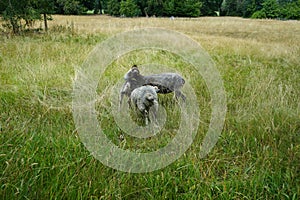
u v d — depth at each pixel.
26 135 3.42
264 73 6.50
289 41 12.64
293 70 7.07
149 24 19.55
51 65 6.16
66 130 3.71
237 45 10.23
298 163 3.22
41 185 2.63
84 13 43.09
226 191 2.66
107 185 2.71
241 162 3.25
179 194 2.71
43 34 11.38
